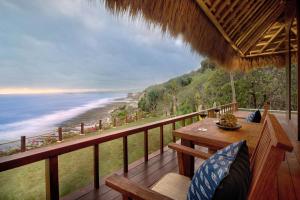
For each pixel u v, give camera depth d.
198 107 13.32
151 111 20.48
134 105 23.80
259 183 0.72
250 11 2.82
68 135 8.70
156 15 1.52
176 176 1.50
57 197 1.47
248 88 11.00
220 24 2.67
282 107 9.66
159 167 2.35
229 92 11.95
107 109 25.06
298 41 2.15
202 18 2.24
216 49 3.07
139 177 2.09
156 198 0.96
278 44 4.55
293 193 1.24
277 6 3.17
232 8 2.49
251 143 1.63
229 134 1.94
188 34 2.10
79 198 1.70
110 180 1.14
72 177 3.92
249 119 2.94
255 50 4.79
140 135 7.13
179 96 18.55
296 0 2.21
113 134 1.94
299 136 2.27
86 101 33.03
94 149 1.85
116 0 1.20
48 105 27.48
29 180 4.10
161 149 2.83
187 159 1.87
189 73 21.92
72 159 5.00
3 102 26.50
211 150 2.20
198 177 0.91
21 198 3.42
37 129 14.35
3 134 12.83
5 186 3.85
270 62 5.00
